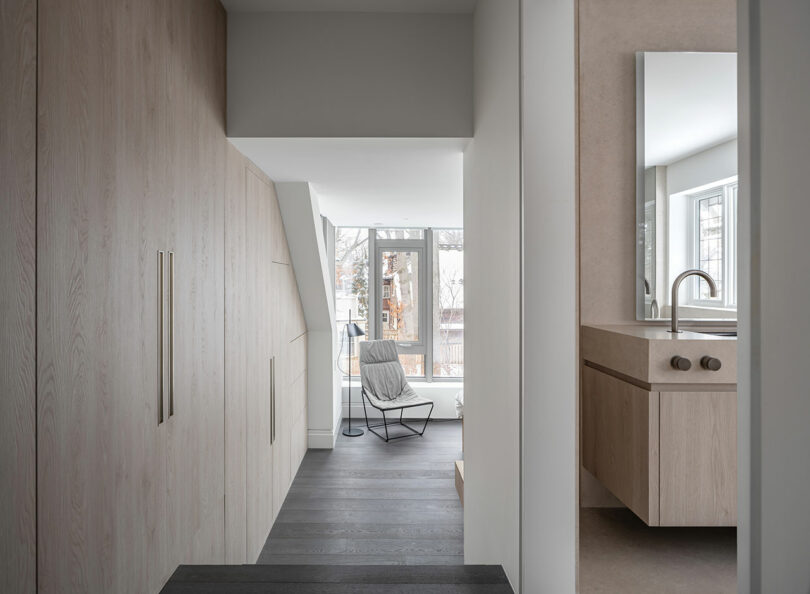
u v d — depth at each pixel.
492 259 2.00
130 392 1.51
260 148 2.71
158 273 1.71
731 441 1.48
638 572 1.58
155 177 1.69
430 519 3.75
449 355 6.82
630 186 1.97
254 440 3.06
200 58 2.14
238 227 2.73
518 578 1.55
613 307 1.97
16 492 1.05
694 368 1.48
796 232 0.37
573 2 1.53
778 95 0.38
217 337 2.34
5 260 1.01
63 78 1.19
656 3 1.97
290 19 2.53
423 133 2.54
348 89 2.53
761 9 0.39
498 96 1.89
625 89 1.97
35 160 1.10
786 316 0.38
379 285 6.80
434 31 2.54
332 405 5.39
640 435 1.54
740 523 0.43
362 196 4.29
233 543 2.60
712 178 1.97
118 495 1.44
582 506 1.99
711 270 1.95
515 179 1.61
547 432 1.52
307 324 5.26
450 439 5.70
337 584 1.67
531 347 1.52
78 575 1.25
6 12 1.01
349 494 4.19
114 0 1.42
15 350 1.04
